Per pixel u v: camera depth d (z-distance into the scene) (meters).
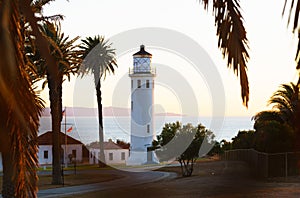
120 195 26.80
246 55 6.10
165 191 27.80
